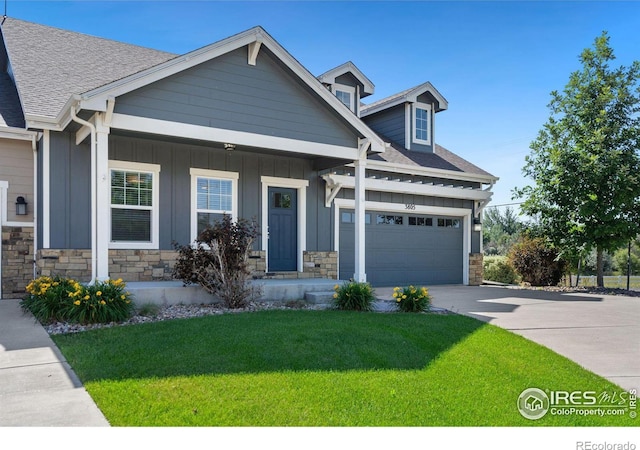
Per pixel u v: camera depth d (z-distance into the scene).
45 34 12.10
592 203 12.98
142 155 9.80
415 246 14.59
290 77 9.70
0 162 9.77
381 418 3.87
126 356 5.13
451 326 7.16
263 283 9.64
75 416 3.73
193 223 10.32
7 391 4.25
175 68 8.23
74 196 9.09
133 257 9.62
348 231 12.98
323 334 6.19
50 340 5.93
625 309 9.32
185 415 3.75
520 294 12.00
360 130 10.27
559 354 5.97
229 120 8.98
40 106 8.81
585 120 13.72
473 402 4.33
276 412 3.87
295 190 11.97
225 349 5.41
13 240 9.91
